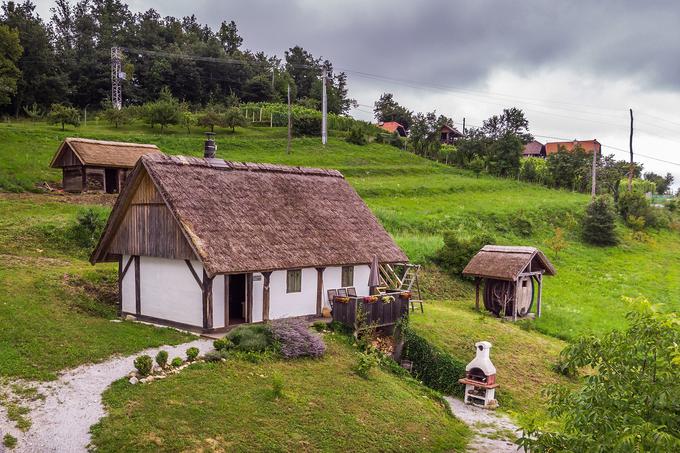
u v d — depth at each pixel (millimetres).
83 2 138125
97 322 21016
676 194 101375
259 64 134500
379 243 26547
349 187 28953
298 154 68625
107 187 43125
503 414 20125
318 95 128500
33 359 16406
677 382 9125
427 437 16281
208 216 21266
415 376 23062
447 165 79500
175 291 22000
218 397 15125
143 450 12328
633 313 10352
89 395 14570
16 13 98062
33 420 13102
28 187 41062
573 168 75688
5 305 20188
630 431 8570
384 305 23688
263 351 18844
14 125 63906
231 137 73562
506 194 63719
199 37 149875
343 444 14406
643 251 52500
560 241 47250
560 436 9820
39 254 28672
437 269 37906
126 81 101875
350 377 18562
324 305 24922
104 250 24438
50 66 95125
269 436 13820
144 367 15758
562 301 36250
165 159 22391
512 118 104250
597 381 9875
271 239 22359
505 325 29531
